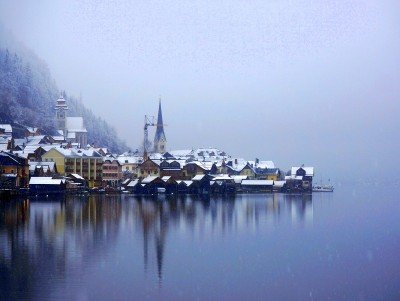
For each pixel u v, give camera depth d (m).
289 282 50.69
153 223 88.50
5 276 50.41
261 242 70.81
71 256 59.12
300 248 67.00
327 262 59.12
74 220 89.44
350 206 138.25
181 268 54.91
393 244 70.69
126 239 71.00
